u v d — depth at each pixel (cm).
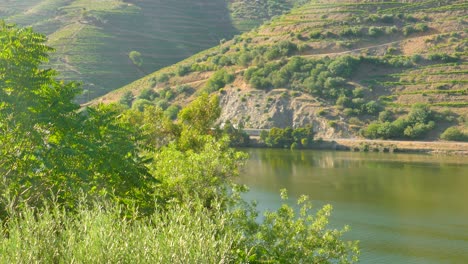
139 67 18162
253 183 6519
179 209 1003
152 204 1650
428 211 5044
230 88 13475
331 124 11731
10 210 841
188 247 808
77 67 16888
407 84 12556
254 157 9388
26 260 720
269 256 1459
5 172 1464
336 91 12562
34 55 1539
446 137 10675
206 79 14475
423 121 11138
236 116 12744
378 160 8962
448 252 3781
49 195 1448
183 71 14988
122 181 1609
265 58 14412
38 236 766
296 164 8406
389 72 13112
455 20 14662
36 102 1479
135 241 798
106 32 19938
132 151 1641
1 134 1480
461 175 7200
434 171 7619
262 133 11369
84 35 19050
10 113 1427
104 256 750
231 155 2231
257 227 1633
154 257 777
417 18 15350
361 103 12169
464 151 9725
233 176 2308
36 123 1475
